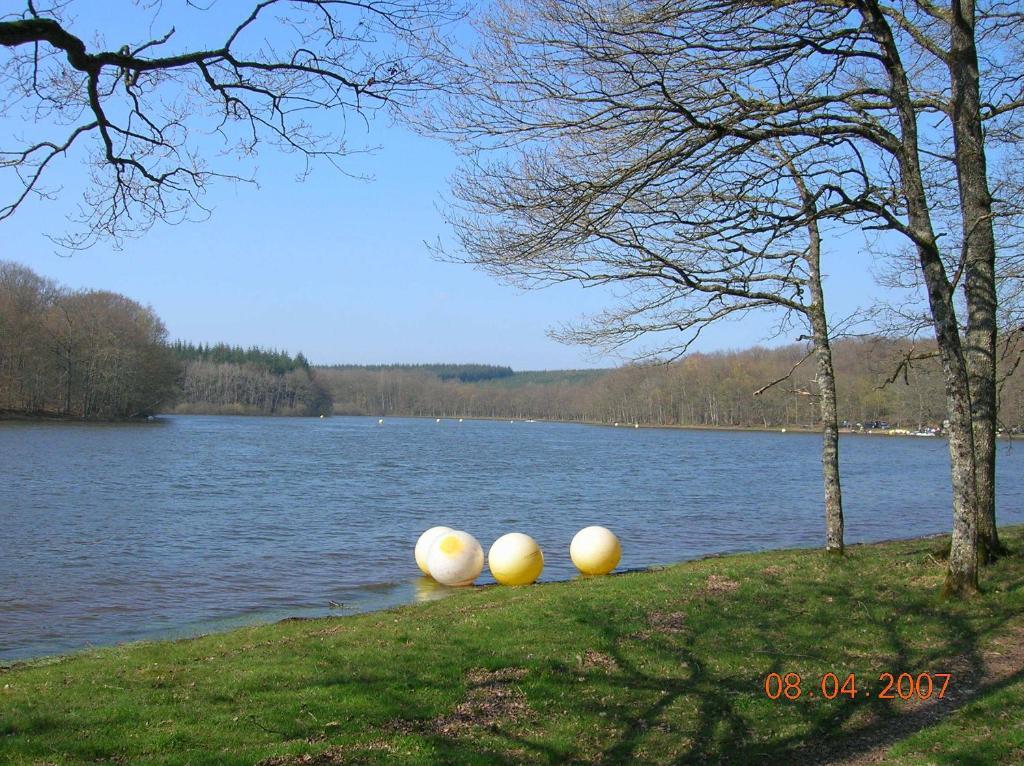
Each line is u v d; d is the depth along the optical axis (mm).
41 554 19016
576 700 7594
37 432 69938
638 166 8938
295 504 29953
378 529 24312
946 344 10719
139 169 7039
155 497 30797
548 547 21359
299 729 6641
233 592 15617
